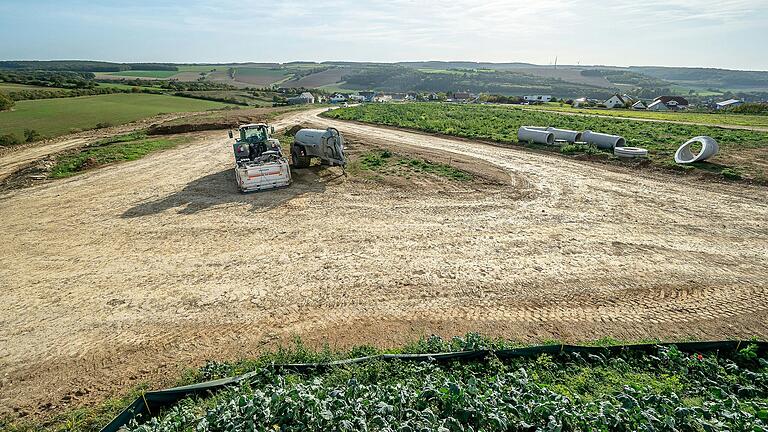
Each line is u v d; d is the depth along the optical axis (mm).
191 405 5488
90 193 16125
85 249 11039
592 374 6004
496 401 5234
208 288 8922
